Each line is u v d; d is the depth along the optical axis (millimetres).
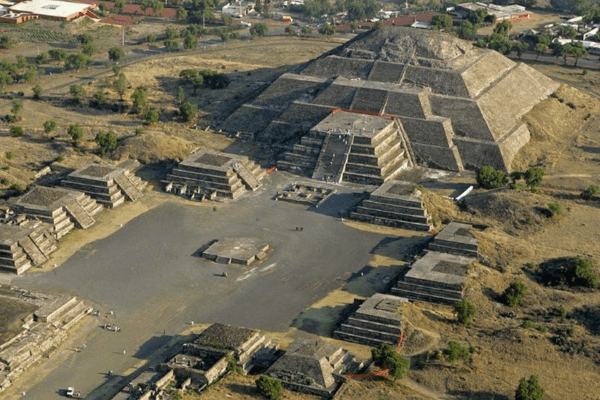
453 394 191750
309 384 193875
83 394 197750
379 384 195000
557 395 188625
